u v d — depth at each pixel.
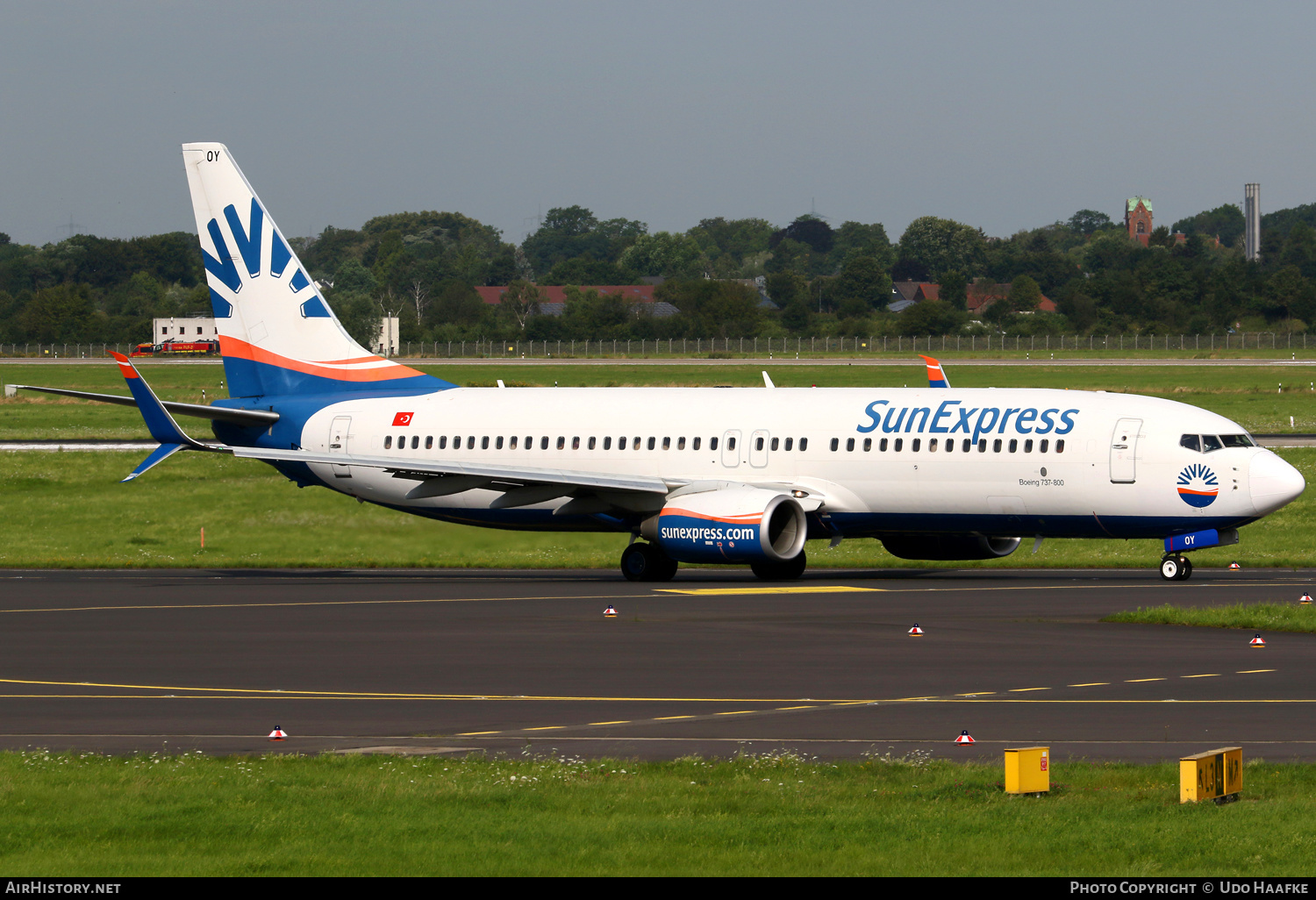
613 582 166.50
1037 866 54.50
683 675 101.69
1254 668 101.94
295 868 54.66
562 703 92.19
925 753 76.38
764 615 132.88
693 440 172.88
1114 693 93.06
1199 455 152.88
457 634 123.44
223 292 195.62
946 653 110.12
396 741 80.94
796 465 167.88
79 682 101.38
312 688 98.62
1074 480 156.75
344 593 155.62
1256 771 69.44
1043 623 125.75
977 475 160.12
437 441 183.88
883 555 193.00
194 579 172.25
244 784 68.25
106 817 61.94
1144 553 187.38
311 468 190.12
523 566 184.62
